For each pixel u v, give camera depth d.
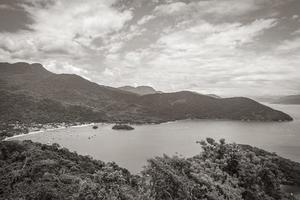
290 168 74.12
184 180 23.47
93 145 171.00
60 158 72.56
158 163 22.91
